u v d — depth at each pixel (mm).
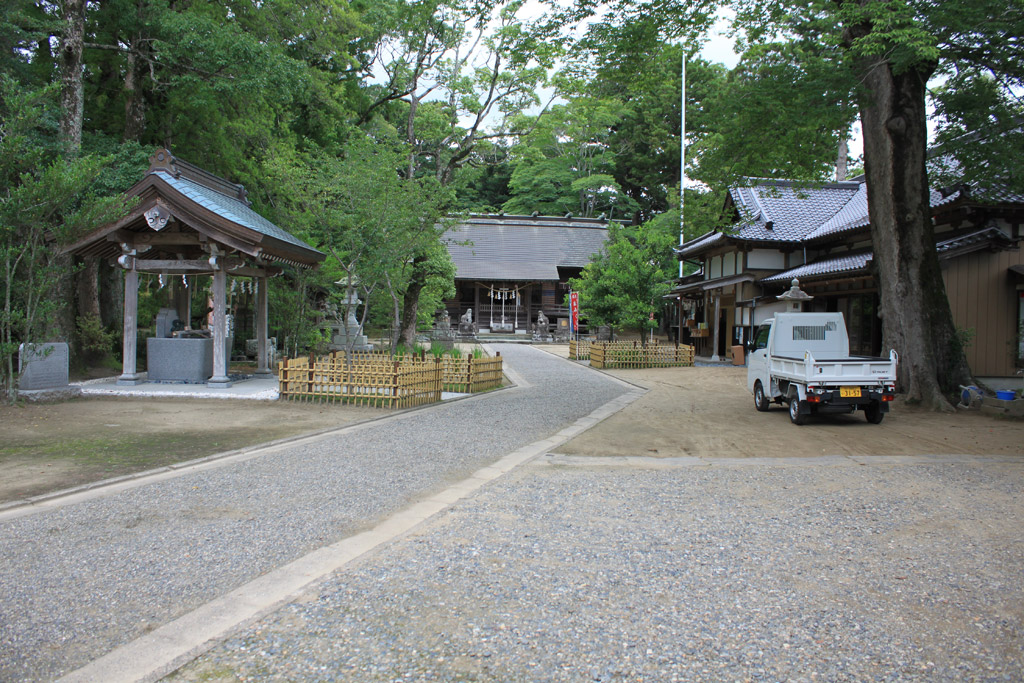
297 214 17031
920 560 4602
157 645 3314
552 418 11508
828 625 3604
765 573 4348
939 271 13289
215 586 4039
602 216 49781
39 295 11648
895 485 6773
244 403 12312
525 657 3225
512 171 56281
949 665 3182
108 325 18734
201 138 18781
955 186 15352
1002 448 8922
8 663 3127
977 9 10148
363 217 15727
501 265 45000
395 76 22016
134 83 16891
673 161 46875
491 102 19969
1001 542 4984
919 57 10281
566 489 6516
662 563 4508
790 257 24250
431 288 25328
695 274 32594
